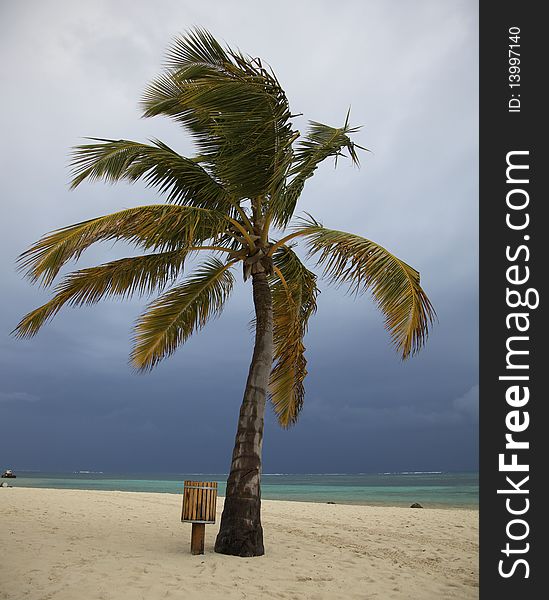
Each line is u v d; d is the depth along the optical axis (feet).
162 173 31.01
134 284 30.73
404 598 20.90
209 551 27.35
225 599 19.53
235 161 27.91
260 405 28.71
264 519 43.39
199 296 36.60
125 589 19.90
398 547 32.22
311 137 32.40
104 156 30.25
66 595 18.95
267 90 27.09
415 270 30.12
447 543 34.53
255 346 29.84
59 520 36.94
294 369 36.65
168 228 27.37
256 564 24.90
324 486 205.57
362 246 28.71
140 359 37.04
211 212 28.94
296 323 35.09
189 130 33.73
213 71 28.27
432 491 150.82
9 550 25.34
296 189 30.35
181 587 20.54
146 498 61.77
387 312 28.30
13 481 171.94
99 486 153.69
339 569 24.98
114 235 27.25
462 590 22.41
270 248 31.22
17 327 30.71
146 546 28.12
